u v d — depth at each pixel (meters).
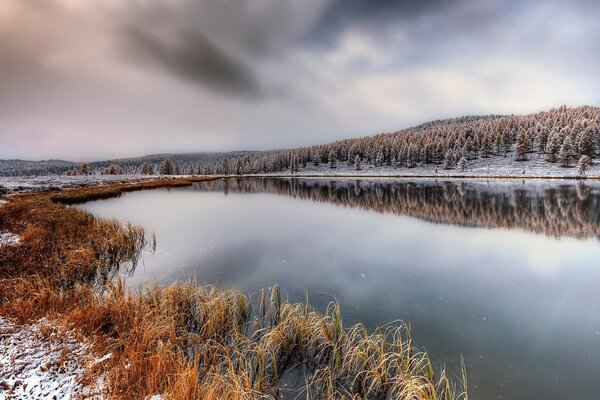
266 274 12.59
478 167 108.94
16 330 6.68
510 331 8.20
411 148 127.44
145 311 7.82
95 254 13.17
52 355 5.88
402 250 16.62
